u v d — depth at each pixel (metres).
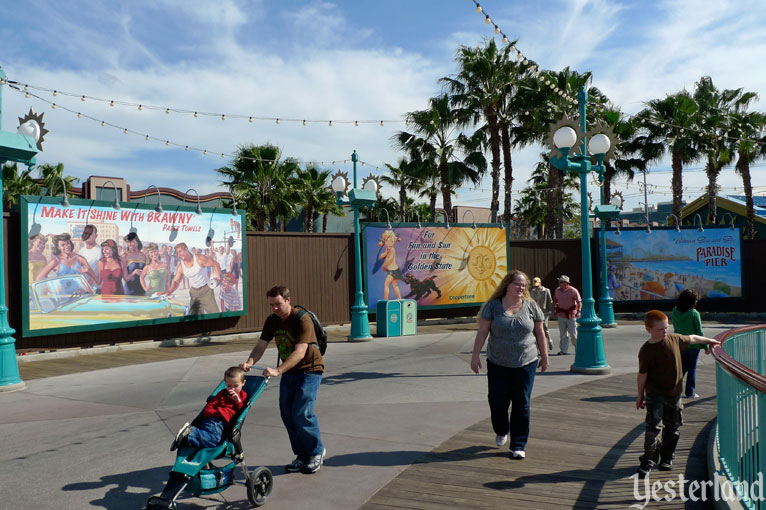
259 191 32.19
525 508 4.79
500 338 6.09
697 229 23.41
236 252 17.38
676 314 9.15
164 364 12.72
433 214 38.34
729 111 33.44
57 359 13.60
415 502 4.90
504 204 31.95
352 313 16.53
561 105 28.81
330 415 7.80
